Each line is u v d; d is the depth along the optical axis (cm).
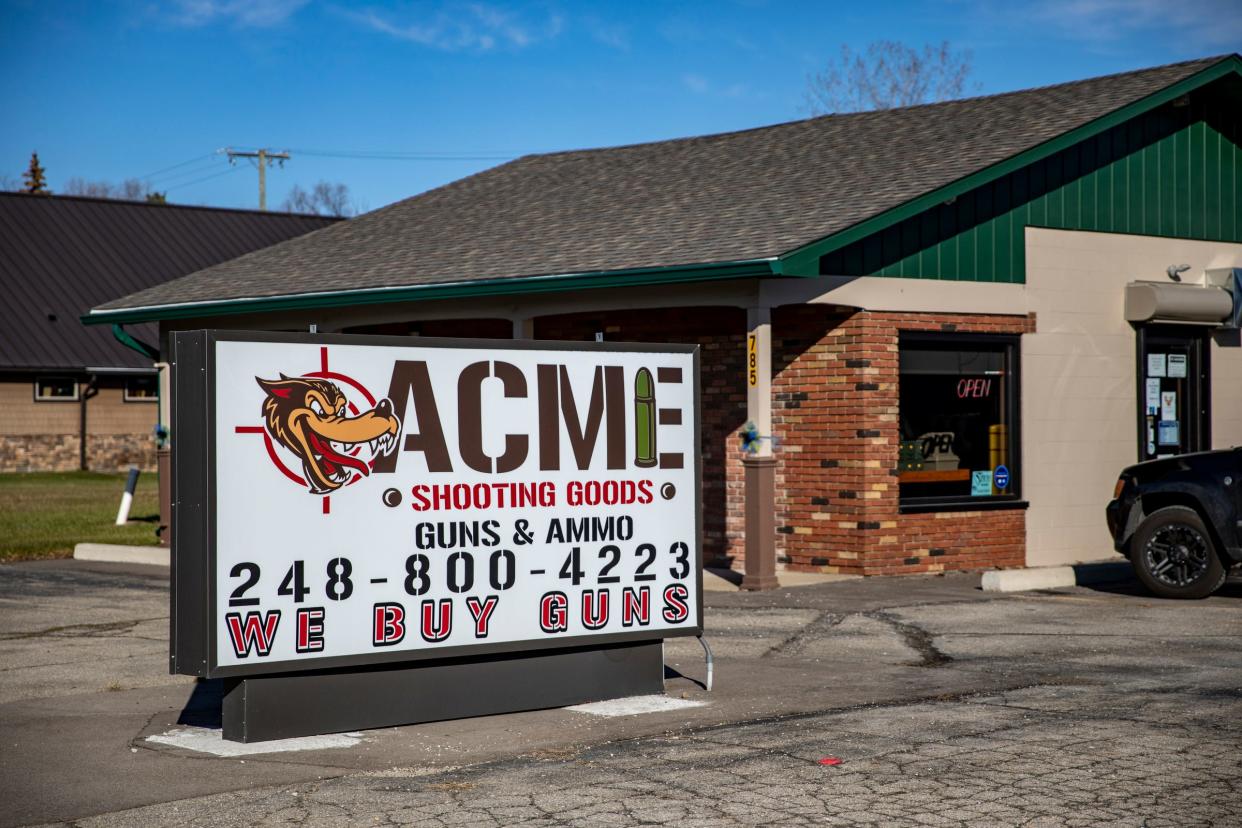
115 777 753
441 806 684
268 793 715
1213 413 1923
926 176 1628
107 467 4397
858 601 1417
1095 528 1800
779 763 757
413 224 2283
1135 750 774
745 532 1584
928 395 1658
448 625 878
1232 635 1189
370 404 852
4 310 4347
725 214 1717
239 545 810
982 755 767
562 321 1888
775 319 1664
